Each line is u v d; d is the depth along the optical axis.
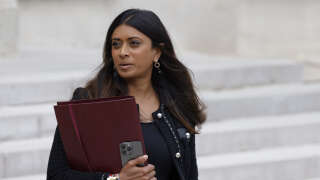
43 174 19.61
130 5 37.69
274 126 23.03
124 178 9.34
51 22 38.25
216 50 35.66
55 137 10.02
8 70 24.78
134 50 10.16
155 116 10.53
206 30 35.72
